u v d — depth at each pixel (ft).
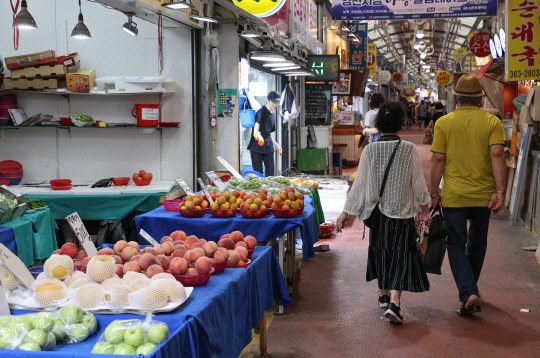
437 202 15.78
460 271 15.16
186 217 15.74
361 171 14.69
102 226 20.45
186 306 8.34
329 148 42.96
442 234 14.93
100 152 23.99
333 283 18.49
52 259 9.29
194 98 23.43
